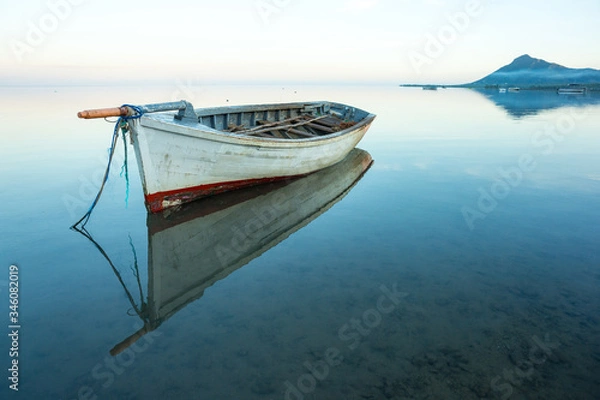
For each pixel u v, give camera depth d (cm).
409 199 883
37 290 502
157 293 497
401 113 3098
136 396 323
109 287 512
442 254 597
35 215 771
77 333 412
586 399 314
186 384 336
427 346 382
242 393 325
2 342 395
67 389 331
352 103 4481
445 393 322
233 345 389
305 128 1280
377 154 1416
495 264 559
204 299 480
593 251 593
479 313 438
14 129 1892
